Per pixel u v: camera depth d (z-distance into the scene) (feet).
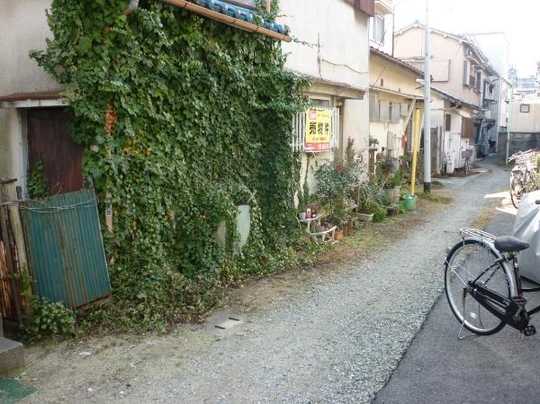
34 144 20.30
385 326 17.01
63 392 12.79
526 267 20.92
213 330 16.70
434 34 93.25
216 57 21.81
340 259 25.80
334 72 35.45
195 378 13.51
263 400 12.41
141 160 18.47
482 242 16.11
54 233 16.24
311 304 19.22
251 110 24.70
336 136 34.01
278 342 15.76
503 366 14.05
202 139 21.57
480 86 112.68
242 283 21.61
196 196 21.39
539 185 41.34
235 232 22.17
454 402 12.21
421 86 59.62
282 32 25.77
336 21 35.42
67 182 19.57
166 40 18.94
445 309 18.60
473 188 56.75
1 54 21.47
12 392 12.75
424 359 14.51
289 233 27.07
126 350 15.14
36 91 20.57
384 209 36.73
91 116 16.90
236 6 25.09
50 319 15.69
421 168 58.85
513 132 108.78
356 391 12.77
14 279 15.74
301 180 29.96
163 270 19.34
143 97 18.58
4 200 20.10
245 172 24.70
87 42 16.94
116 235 18.04
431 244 29.22
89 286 17.16
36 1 20.25
